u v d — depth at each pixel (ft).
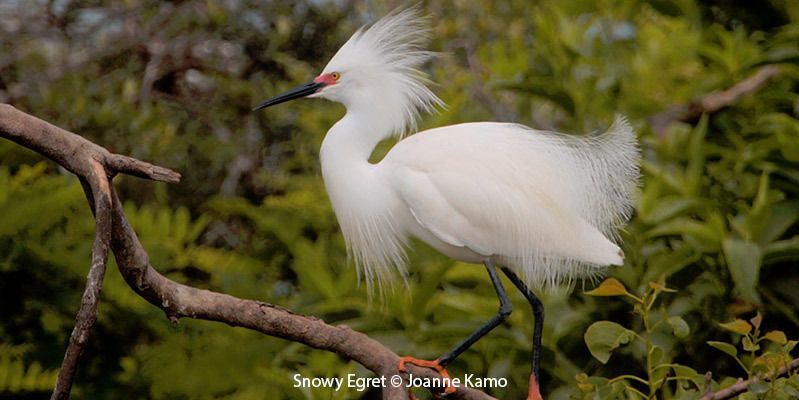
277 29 45.32
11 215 31.96
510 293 30.55
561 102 34.01
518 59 37.35
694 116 35.19
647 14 43.73
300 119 42.45
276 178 41.50
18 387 30.12
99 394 33.09
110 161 18.03
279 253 40.19
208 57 45.68
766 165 31.01
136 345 34.22
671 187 31.14
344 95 27.68
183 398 33.40
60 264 32.48
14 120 17.98
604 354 22.38
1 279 32.27
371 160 37.24
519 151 26.21
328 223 38.88
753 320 21.74
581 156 26.17
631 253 29.89
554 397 27.86
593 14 41.65
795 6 38.88
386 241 27.96
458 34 45.85
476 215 25.85
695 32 39.37
